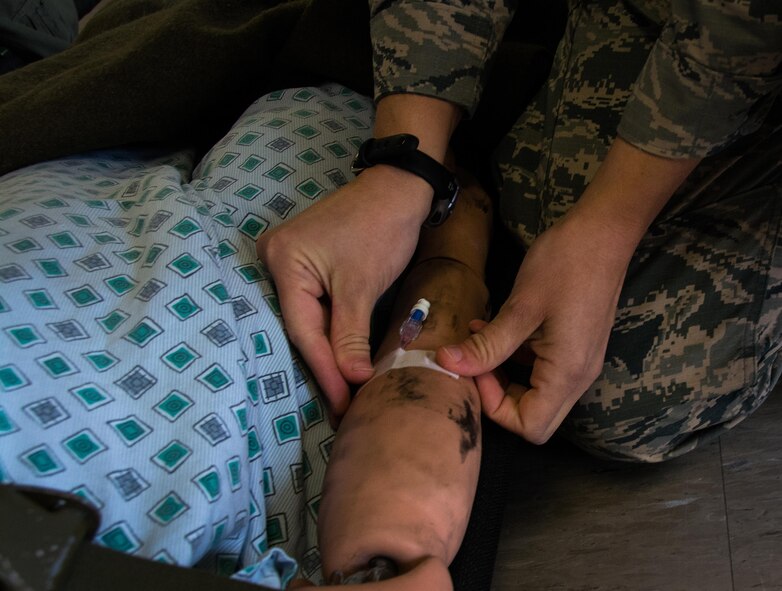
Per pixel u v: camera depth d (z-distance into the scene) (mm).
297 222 860
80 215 868
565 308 846
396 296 1048
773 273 996
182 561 620
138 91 1136
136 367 709
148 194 921
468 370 835
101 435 658
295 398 822
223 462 676
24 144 1088
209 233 857
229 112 1277
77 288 759
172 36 1146
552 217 1066
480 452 802
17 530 438
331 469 755
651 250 1038
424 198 919
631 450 1051
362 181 917
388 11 1020
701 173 1028
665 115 806
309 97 1161
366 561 681
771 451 1169
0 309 690
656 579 1036
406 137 914
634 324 1023
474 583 849
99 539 618
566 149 1067
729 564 1040
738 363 999
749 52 735
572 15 1144
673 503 1120
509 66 1227
